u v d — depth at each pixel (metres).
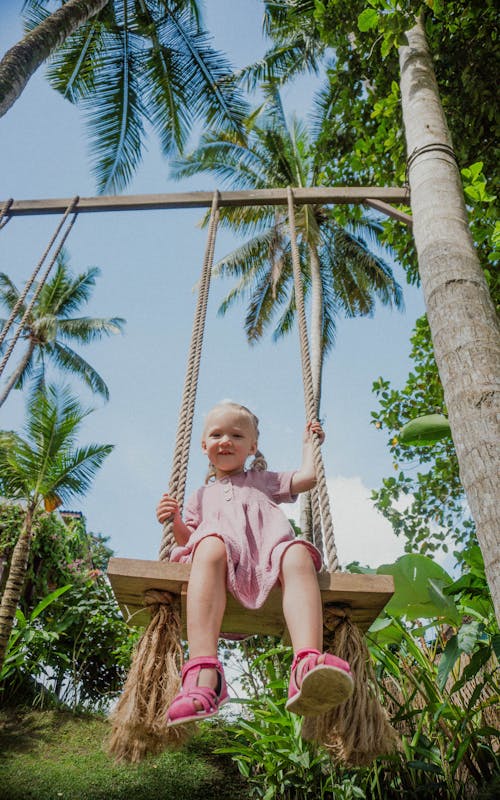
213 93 10.30
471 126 4.80
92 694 9.56
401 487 7.42
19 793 6.10
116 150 9.88
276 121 16.98
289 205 3.92
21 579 8.89
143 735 1.75
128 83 9.95
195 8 10.34
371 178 6.41
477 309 2.49
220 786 6.18
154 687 1.78
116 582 1.89
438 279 2.65
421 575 3.88
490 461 2.04
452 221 2.86
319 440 2.39
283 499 2.39
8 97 5.14
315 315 16.42
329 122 6.48
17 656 8.52
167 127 10.55
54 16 6.23
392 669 4.02
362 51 5.29
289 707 1.68
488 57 4.68
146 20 10.10
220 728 7.03
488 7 4.50
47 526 11.77
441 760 3.75
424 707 3.82
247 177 16.47
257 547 2.03
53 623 9.90
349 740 1.79
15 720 8.27
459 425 2.22
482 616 3.83
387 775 4.19
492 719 3.98
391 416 7.42
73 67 9.68
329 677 1.56
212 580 1.84
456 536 7.04
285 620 1.98
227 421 2.49
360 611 2.01
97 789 6.24
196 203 4.05
